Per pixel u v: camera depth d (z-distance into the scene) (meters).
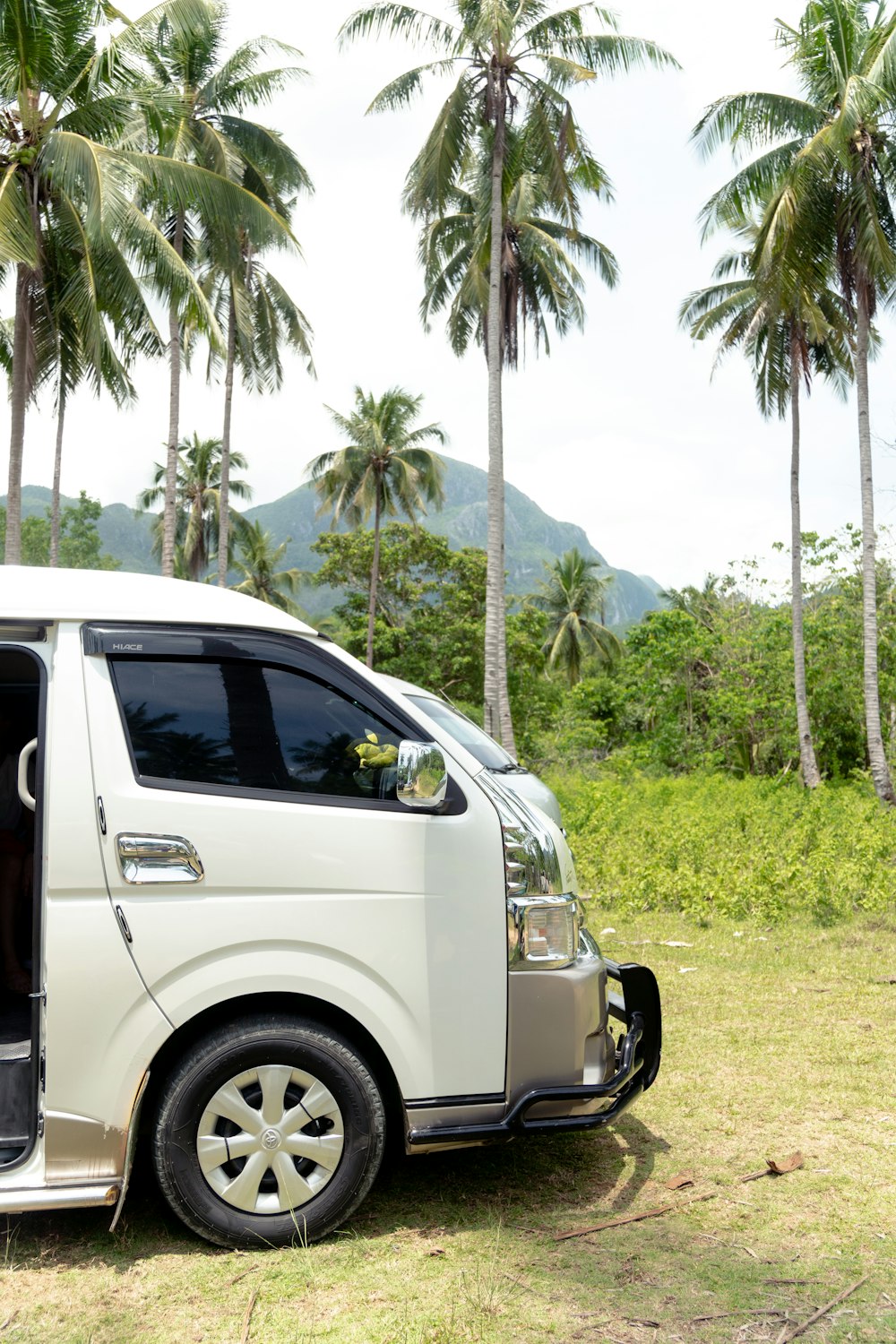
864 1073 5.03
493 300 21.31
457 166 21.31
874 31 20.03
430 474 44.19
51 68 16.19
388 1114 4.05
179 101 18.30
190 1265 3.21
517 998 3.45
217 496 52.84
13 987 4.23
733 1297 3.04
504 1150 4.18
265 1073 3.31
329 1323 2.89
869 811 16.78
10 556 18.02
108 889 3.22
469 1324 2.87
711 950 7.96
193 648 3.49
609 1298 3.02
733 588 34.72
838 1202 3.68
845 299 22.31
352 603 46.78
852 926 8.86
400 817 3.44
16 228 15.38
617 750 42.00
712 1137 4.29
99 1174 3.18
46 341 19.50
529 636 45.75
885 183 20.64
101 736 3.33
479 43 20.02
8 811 4.36
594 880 10.64
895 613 29.30
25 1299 3.04
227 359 31.41
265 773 3.43
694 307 28.61
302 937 3.31
